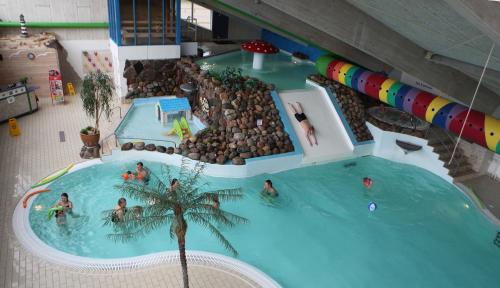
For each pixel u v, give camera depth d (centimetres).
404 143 1692
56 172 1408
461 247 1255
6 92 1692
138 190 850
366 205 1425
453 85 1536
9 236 1097
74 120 1794
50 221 1184
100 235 1152
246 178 1514
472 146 1641
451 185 1583
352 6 1327
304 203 1402
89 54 2194
